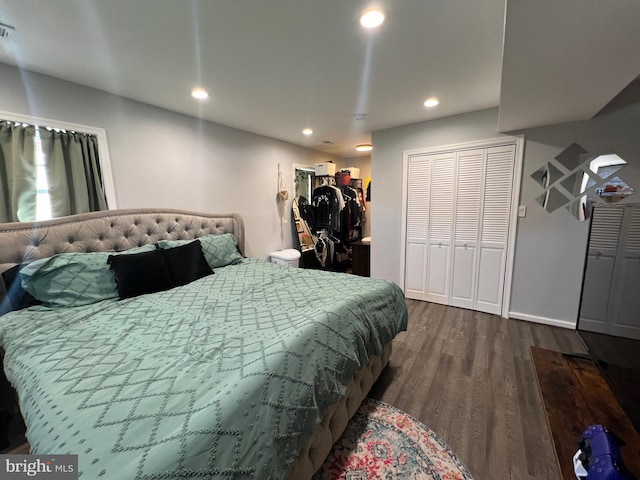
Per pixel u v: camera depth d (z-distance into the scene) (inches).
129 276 77.5
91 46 66.1
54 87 80.8
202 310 65.1
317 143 173.0
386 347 79.1
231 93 94.3
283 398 39.0
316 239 188.1
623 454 52.3
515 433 59.5
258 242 152.6
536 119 95.4
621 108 92.3
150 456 26.6
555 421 61.3
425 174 133.5
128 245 94.3
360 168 223.9
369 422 63.4
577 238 103.4
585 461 46.7
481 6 53.8
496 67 77.9
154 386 36.7
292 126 134.3
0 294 68.6
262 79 84.4
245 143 141.8
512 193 113.1
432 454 55.0
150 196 104.6
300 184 188.5
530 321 115.2
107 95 91.7
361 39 64.6
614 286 73.1
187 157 116.2
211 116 117.7
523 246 113.5
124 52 68.9
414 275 143.2
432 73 81.6
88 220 85.3
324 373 47.5
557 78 63.9
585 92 72.0
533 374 79.4
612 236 75.2
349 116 120.3
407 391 73.6
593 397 68.6
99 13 54.5
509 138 111.0
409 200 139.6
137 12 54.5
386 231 148.4
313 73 81.0
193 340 49.9
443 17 57.1
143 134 101.5
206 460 28.5
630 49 51.3
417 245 140.5
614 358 69.1
